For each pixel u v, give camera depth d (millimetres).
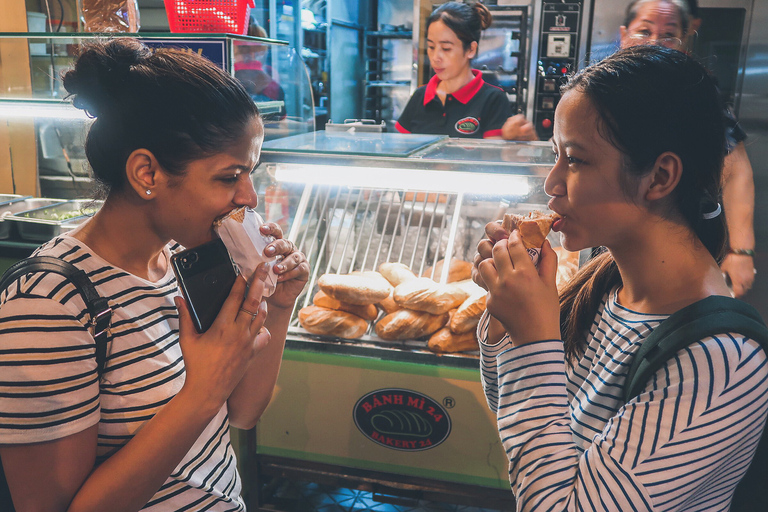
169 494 943
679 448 701
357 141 1954
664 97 745
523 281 836
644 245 830
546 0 4016
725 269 2393
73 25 3166
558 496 744
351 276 1903
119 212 896
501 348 1065
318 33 4840
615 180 784
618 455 721
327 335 1838
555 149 885
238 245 918
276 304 1104
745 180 2309
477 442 1764
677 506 717
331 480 1918
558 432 788
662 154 760
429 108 3656
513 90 4293
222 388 851
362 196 2328
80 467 820
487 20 3486
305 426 1888
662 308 828
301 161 1711
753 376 703
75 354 802
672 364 732
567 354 1046
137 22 1979
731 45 3682
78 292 826
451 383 1738
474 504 1824
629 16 2701
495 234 963
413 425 1804
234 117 842
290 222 2102
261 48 2033
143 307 911
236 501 1085
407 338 1802
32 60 2430
